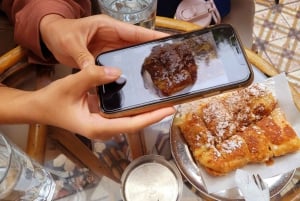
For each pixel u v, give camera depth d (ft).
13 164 0.96
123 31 1.15
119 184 1.09
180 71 0.98
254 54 1.27
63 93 0.99
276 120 1.09
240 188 1.00
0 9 1.54
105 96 0.97
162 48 1.02
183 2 1.73
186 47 1.01
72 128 1.03
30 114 1.05
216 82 0.96
